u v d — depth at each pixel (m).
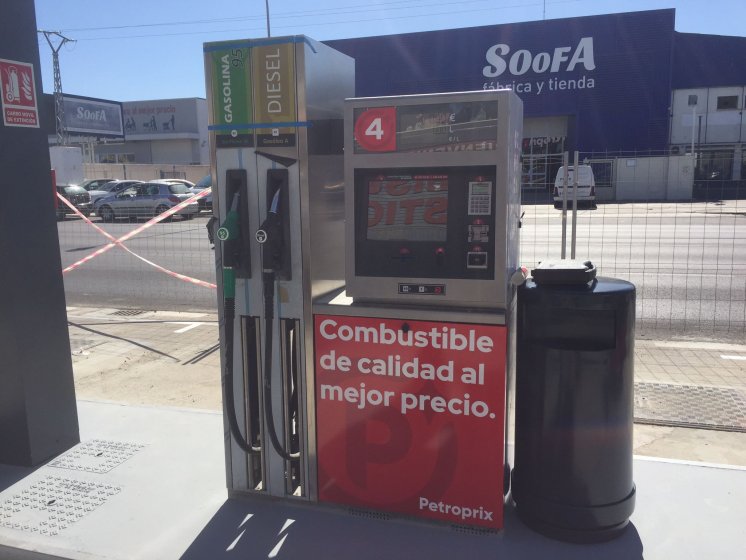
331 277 3.14
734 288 9.25
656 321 7.46
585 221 17.72
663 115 30.67
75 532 2.98
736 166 19.78
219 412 4.36
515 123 2.86
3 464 3.66
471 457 2.80
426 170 2.72
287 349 3.02
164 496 3.28
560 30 30.88
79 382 5.39
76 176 26.61
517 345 2.84
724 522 2.93
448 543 2.82
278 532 2.94
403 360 2.82
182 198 20.72
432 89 32.78
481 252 2.69
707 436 4.11
